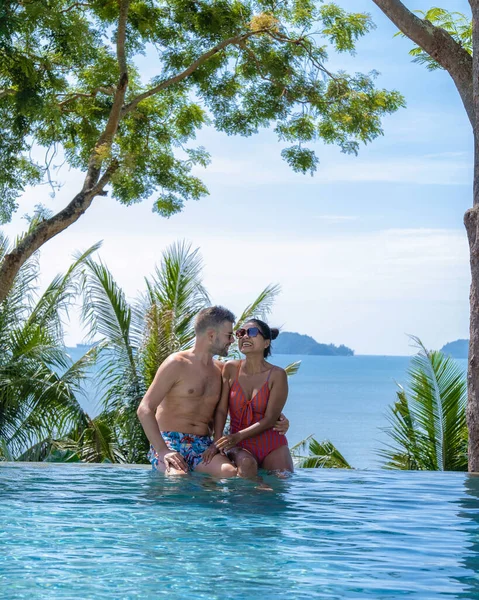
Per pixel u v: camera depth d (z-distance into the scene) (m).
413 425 11.77
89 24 15.62
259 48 16.75
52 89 15.76
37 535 3.28
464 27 11.51
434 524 3.70
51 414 13.38
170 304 13.65
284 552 3.00
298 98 17.22
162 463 5.78
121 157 14.69
